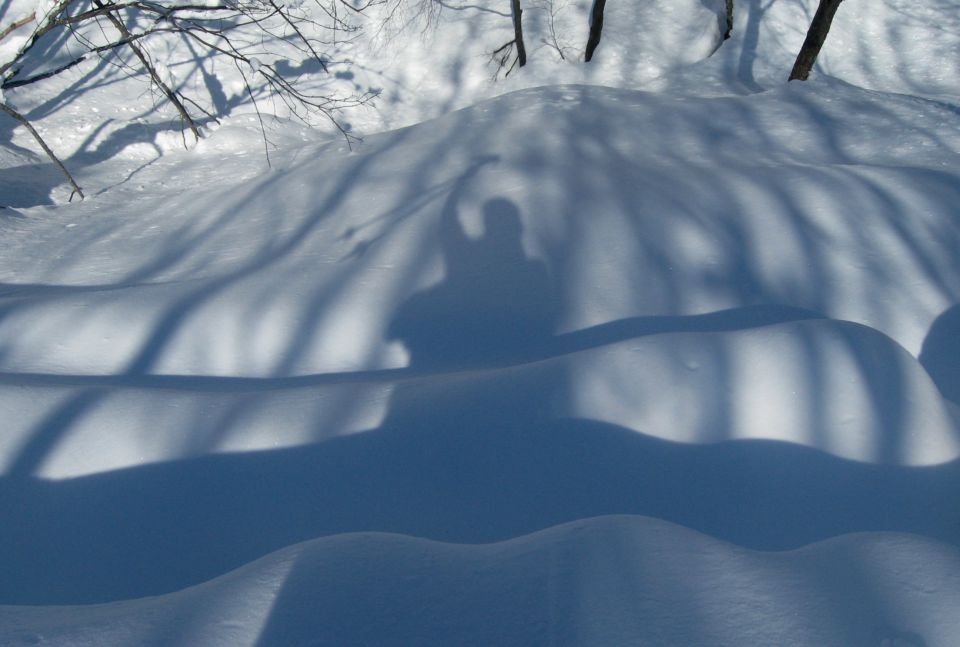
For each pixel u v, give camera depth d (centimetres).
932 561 184
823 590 173
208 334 431
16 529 267
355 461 289
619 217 532
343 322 443
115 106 1047
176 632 163
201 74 1138
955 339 438
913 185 575
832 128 755
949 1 1198
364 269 497
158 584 249
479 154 668
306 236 568
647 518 208
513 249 505
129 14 1183
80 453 292
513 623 163
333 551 193
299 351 424
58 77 1088
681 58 1173
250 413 314
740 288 474
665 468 278
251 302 459
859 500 266
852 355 307
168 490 281
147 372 404
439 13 1277
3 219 696
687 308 456
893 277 482
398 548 196
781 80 1080
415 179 636
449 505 271
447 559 190
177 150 961
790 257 499
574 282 473
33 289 538
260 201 666
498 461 284
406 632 161
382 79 1207
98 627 166
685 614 164
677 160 669
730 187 585
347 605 170
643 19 1229
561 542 193
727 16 1162
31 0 1170
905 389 301
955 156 672
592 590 171
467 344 429
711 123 777
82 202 779
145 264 571
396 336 435
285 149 929
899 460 279
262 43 1220
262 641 159
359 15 1292
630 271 482
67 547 261
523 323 442
